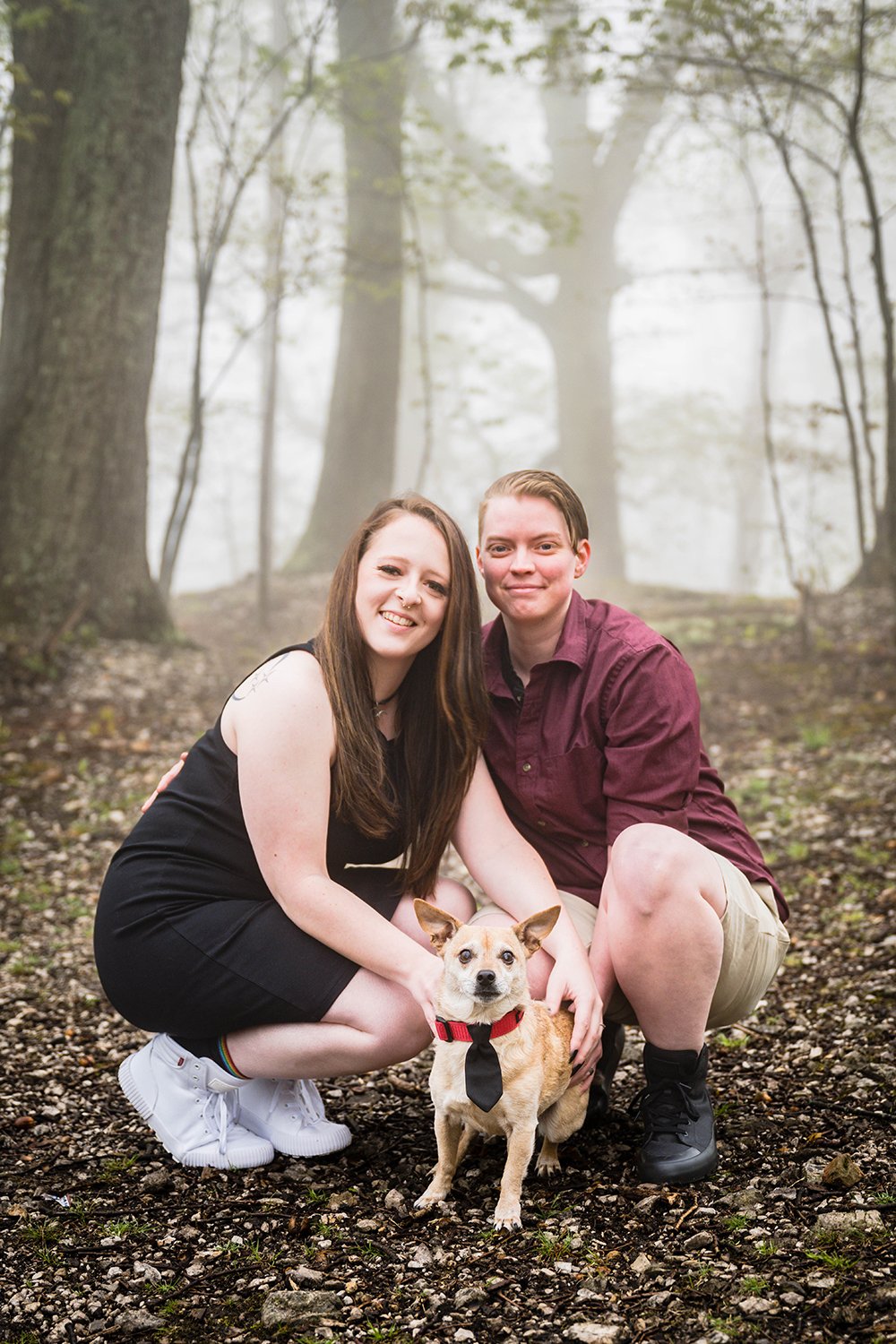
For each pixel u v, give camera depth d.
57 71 10.48
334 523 17.00
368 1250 2.45
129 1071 2.96
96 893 5.62
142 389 10.77
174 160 10.82
